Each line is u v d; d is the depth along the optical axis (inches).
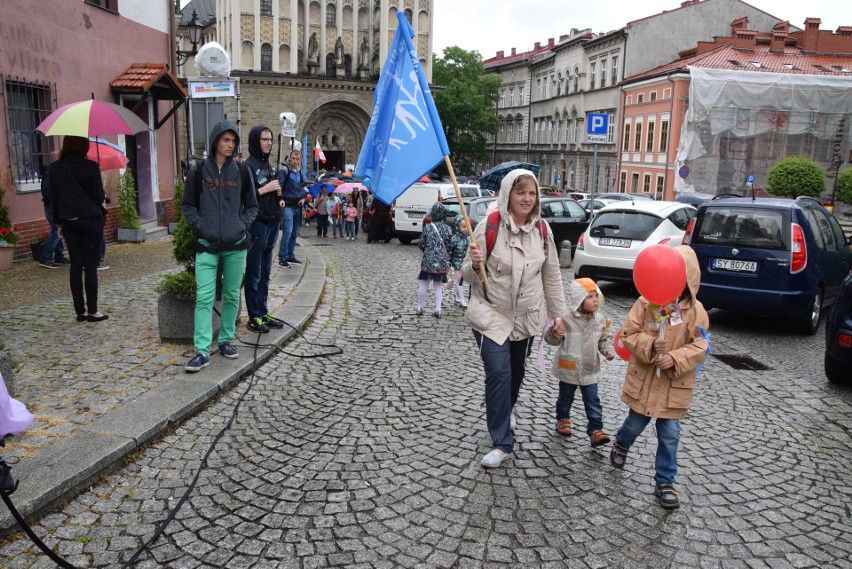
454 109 2679.6
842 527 158.4
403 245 850.8
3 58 467.5
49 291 370.3
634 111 1979.6
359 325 350.3
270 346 279.0
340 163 2228.1
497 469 181.6
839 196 1222.3
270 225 295.1
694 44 2050.9
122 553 138.8
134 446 179.5
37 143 514.9
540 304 183.2
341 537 147.0
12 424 118.3
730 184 1599.4
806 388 269.4
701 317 164.6
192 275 275.3
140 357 253.1
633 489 173.2
